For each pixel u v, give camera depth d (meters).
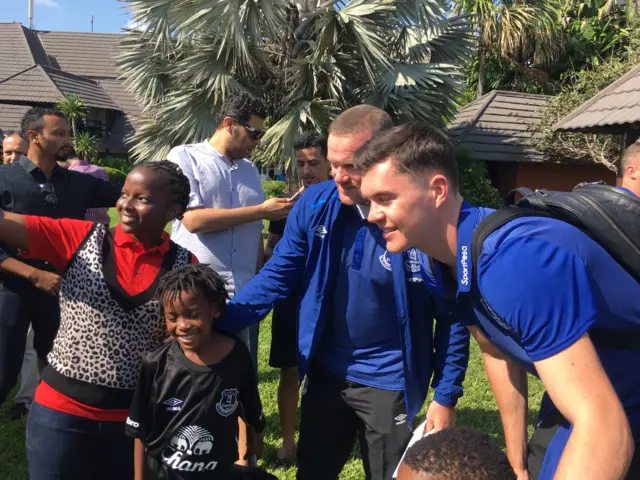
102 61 32.47
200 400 2.16
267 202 3.17
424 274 1.95
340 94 10.20
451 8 12.05
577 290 1.23
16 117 25.47
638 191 2.87
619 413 1.16
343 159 2.09
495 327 1.46
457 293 1.52
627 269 1.45
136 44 11.68
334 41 9.96
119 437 2.14
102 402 2.07
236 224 3.12
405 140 1.42
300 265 2.39
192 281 2.06
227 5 9.17
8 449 3.50
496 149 15.02
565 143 14.10
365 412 2.33
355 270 2.26
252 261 3.38
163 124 11.27
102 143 28.27
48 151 3.49
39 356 3.58
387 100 10.16
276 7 9.83
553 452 1.67
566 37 19.53
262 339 5.88
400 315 2.20
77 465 2.09
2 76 28.47
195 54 10.20
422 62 11.44
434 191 1.42
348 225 2.27
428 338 2.29
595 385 1.18
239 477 2.38
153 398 2.12
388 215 1.45
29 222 2.03
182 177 2.20
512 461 2.01
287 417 3.53
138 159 11.79
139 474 2.17
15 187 3.45
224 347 2.24
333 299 2.33
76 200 3.67
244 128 3.22
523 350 1.44
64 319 2.09
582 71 15.02
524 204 1.50
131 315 2.07
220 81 9.77
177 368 2.13
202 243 3.19
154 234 2.15
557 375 1.21
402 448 2.30
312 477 2.52
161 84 11.52
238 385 2.27
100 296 2.04
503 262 1.27
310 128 9.79
